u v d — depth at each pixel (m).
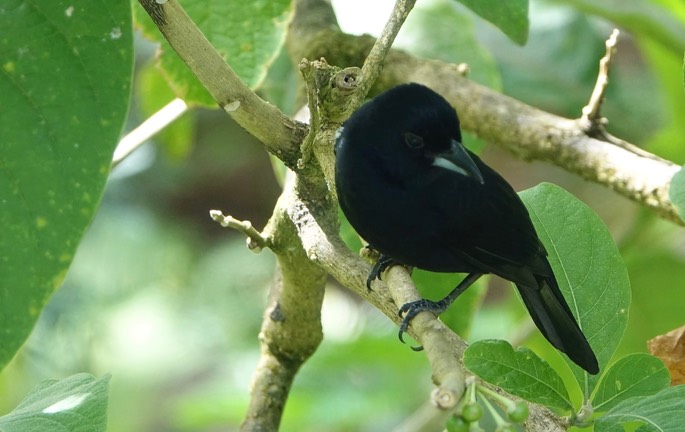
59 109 6.98
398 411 13.22
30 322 6.88
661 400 5.84
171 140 13.85
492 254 8.41
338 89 7.48
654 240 12.17
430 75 10.81
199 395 15.30
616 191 9.73
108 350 16.64
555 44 14.30
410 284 6.90
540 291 8.54
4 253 6.90
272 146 7.56
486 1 8.55
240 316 18.06
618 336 6.98
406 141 7.98
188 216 19.91
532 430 6.15
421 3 12.55
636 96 14.63
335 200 7.76
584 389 6.84
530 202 7.27
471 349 5.93
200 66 7.12
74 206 6.96
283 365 9.39
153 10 6.93
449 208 8.17
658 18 11.56
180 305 18.16
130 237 17.55
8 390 14.08
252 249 8.12
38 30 6.98
